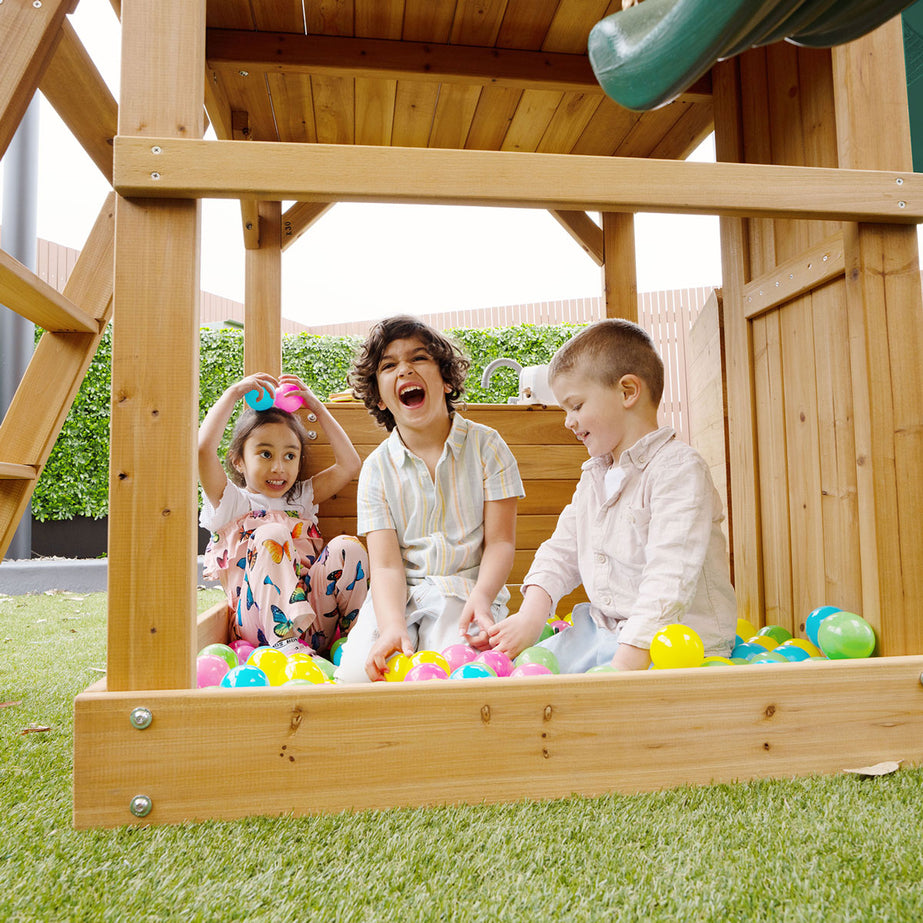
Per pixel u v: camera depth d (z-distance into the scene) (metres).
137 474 1.01
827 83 1.64
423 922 0.68
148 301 1.03
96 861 0.82
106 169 1.97
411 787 0.97
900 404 1.19
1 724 1.39
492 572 1.66
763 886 0.73
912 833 0.83
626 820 0.90
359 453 2.34
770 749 1.05
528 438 2.40
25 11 1.54
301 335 6.43
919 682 1.10
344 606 2.00
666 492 1.43
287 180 1.04
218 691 0.97
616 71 0.77
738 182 1.14
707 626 1.47
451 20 2.03
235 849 0.84
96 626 2.89
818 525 1.68
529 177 1.09
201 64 1.08
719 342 2.25
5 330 5.47
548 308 9.49
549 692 1.00
